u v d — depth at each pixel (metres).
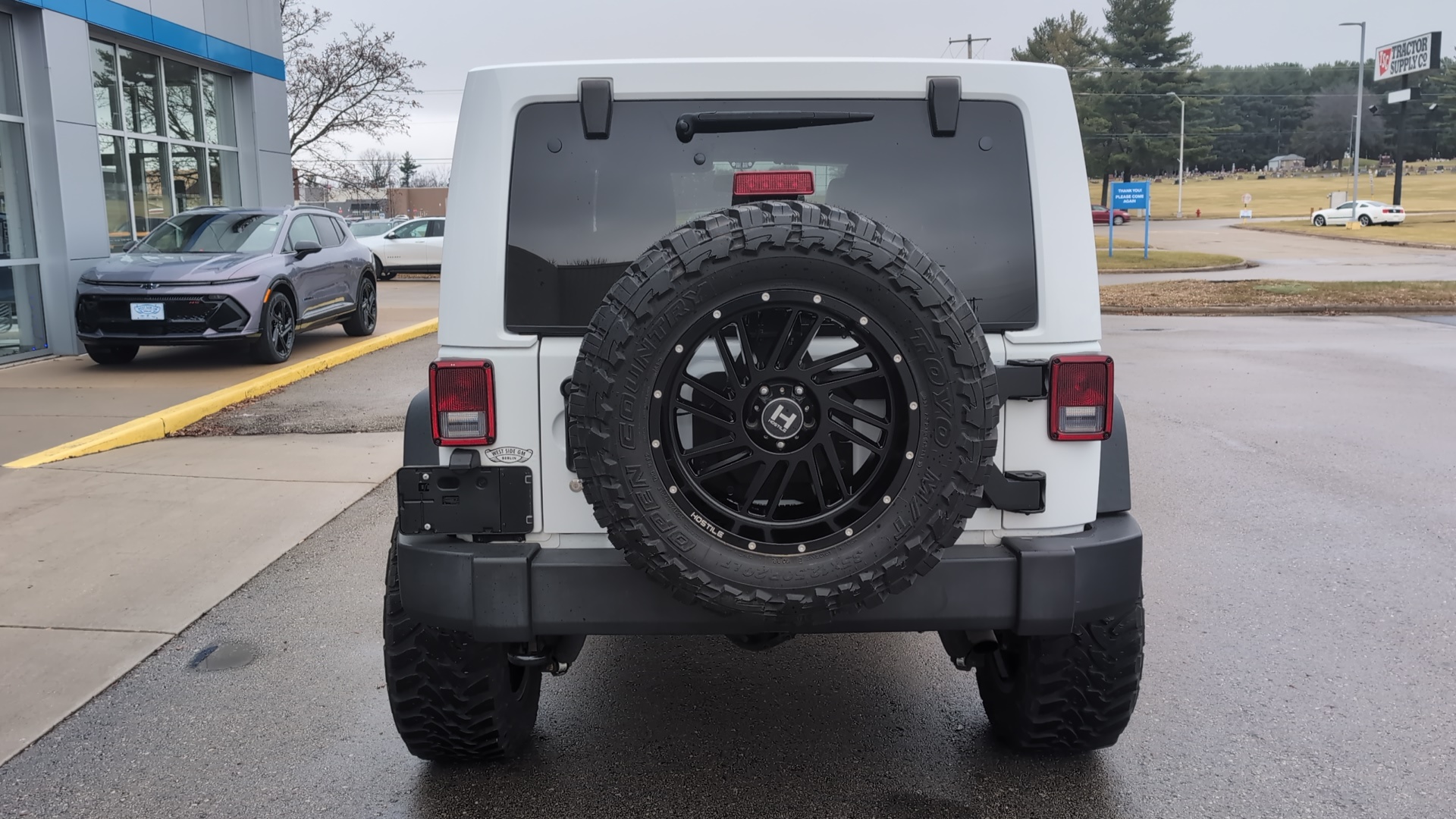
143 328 10.58
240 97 16.20
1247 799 3.10
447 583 2.72
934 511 2.46
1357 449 7.89
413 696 3.04
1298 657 4.16
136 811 3.08
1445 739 3.47
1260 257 35.81
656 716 3.71
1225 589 4.95
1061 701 3.08
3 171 11.41
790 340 2.61
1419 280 24.98
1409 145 146.00
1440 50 80.00
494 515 2.73
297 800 3.13
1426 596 4.83
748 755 3.41
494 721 3.10
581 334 2.75
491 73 2.75
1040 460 2.78
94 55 12.78
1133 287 24.02
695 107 2.79
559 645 3.12
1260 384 11.01
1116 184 35.28
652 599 2.69
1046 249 2.77
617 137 2.78
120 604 4.76
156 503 6.40
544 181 2.77
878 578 2.47
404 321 16.47
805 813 3.04
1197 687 3.89
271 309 11.22
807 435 2.52
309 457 7.64
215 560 5.37
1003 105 2.80
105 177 12.98
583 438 2.43
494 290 2.72
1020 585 2.68
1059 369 2.72
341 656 4.21
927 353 2.41
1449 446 7.95
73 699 3.82
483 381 2.71
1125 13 88.12
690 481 2.49
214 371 10.91
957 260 2.79
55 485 6.78
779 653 4.30
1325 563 5.31
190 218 12.23
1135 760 3.35
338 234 13.88
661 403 2.45
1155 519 6.14
